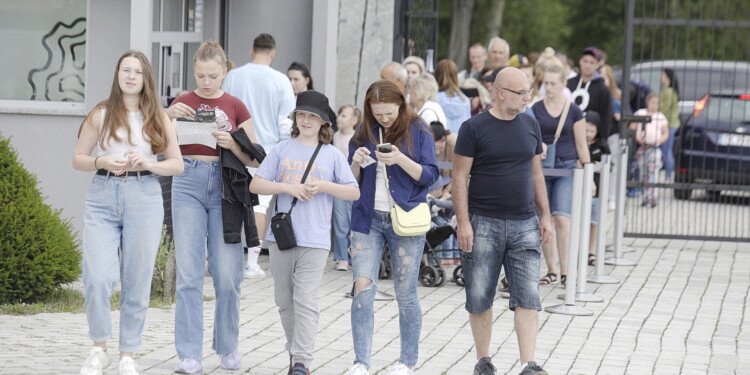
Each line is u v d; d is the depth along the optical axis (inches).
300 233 329.4
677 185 713.6
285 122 524.7
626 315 477.1
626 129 677.9
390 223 335.9
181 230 339.6
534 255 342.0
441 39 1913.1
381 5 676.7
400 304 341.4
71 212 580.7
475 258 342.6
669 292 537.6
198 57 343.6
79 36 592.7
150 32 555.2
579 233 501.0
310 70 624.7
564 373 370.9
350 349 392.2
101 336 321.4
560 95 517.7
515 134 338.0
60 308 445.1
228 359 350.6
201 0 623.2
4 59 595.8
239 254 344.2
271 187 329.7
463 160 339.6
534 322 342.3
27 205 446.6
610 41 1979.6
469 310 348.2
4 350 366.3
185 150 339.6
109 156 318.3
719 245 712.4
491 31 1822.1
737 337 439.5
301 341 329.4
